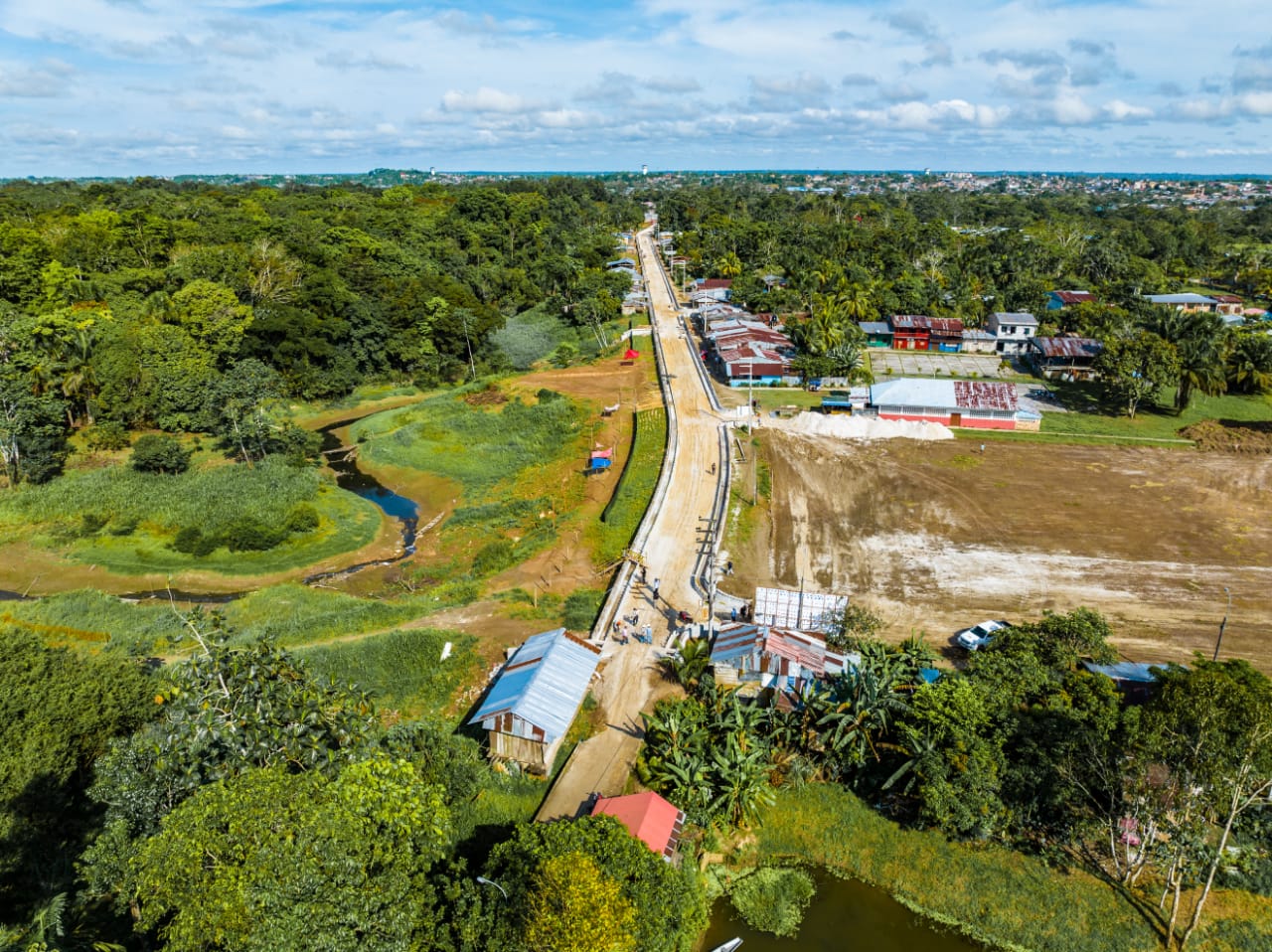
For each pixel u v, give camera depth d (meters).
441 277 124.56
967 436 81.94
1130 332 105.06
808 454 77.38
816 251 162.75
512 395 98.12
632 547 60.22
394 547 67.69
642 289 156.75
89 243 110.75
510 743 38.44
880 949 31.11
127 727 36.16
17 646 37.22
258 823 22.31
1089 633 43.97
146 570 62.59
